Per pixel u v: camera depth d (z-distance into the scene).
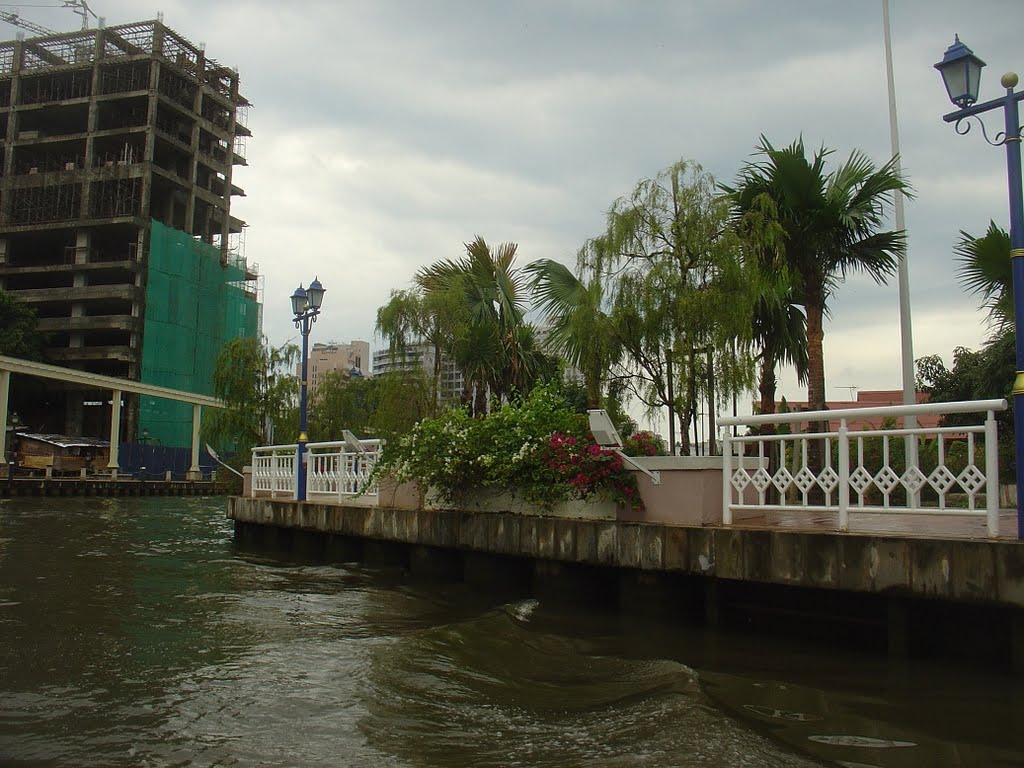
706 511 8.22
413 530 11.18
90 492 41.22
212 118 70.75
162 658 6.80
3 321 55.34
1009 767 4.34
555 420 10.02
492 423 10.41
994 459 6.09
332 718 5.20
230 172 71.62
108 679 6.14
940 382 29.88
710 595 7.79
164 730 4.99
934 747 4.64
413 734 4.90
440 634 7.56
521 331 20.28
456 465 10.33
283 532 14.71
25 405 63.72
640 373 13.32
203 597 10.02
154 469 51.78
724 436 7.96
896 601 6.55
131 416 57.75
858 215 11.68
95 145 63.91
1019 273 6.38
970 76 6.83
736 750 4.50
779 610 7.54
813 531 6.94
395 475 11.54
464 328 18.81
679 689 5.63
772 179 11.97
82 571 12.26
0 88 66.69
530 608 8.89
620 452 8.79
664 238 12.88
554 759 4.45
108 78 64.69
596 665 6.57
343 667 6.47
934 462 15.01
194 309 60.59
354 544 13.00
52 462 46.66
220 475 39.44
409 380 19.77
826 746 4.65
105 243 64.69
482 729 4.98
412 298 19.61
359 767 4.38
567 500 9.41
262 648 7.17
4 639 7.48
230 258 68.06
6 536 18.20
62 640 7.45
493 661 6.67
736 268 11.91
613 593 9.04
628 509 8.90
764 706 5.41
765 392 14.56
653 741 4.69
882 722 5.07
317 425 31.83
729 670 6.36
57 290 59.69
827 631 7.26
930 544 6.18
